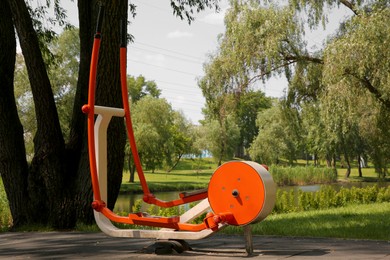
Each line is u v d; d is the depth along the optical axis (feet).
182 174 277.03
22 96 140.56
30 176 32.71
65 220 31.40
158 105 179.73
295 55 63.41
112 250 18.51
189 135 278.46
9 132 33.91
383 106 57.52
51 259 16.92
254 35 64.44
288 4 63.10
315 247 18.04
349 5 58.59
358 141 144.25
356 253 16.17
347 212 47.42
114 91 31.35
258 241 20.48
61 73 142.41
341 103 51.39
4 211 48.52
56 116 33.01
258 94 71.72
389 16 51.31
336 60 51.39
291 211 56.24
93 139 17.88
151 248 17.15
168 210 43.62
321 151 177.68
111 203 32.58
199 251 16.66
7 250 20.44
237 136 264.93
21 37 32.14
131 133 18.66
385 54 50.06
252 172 14.46
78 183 31.83
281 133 220.43
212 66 68.85
